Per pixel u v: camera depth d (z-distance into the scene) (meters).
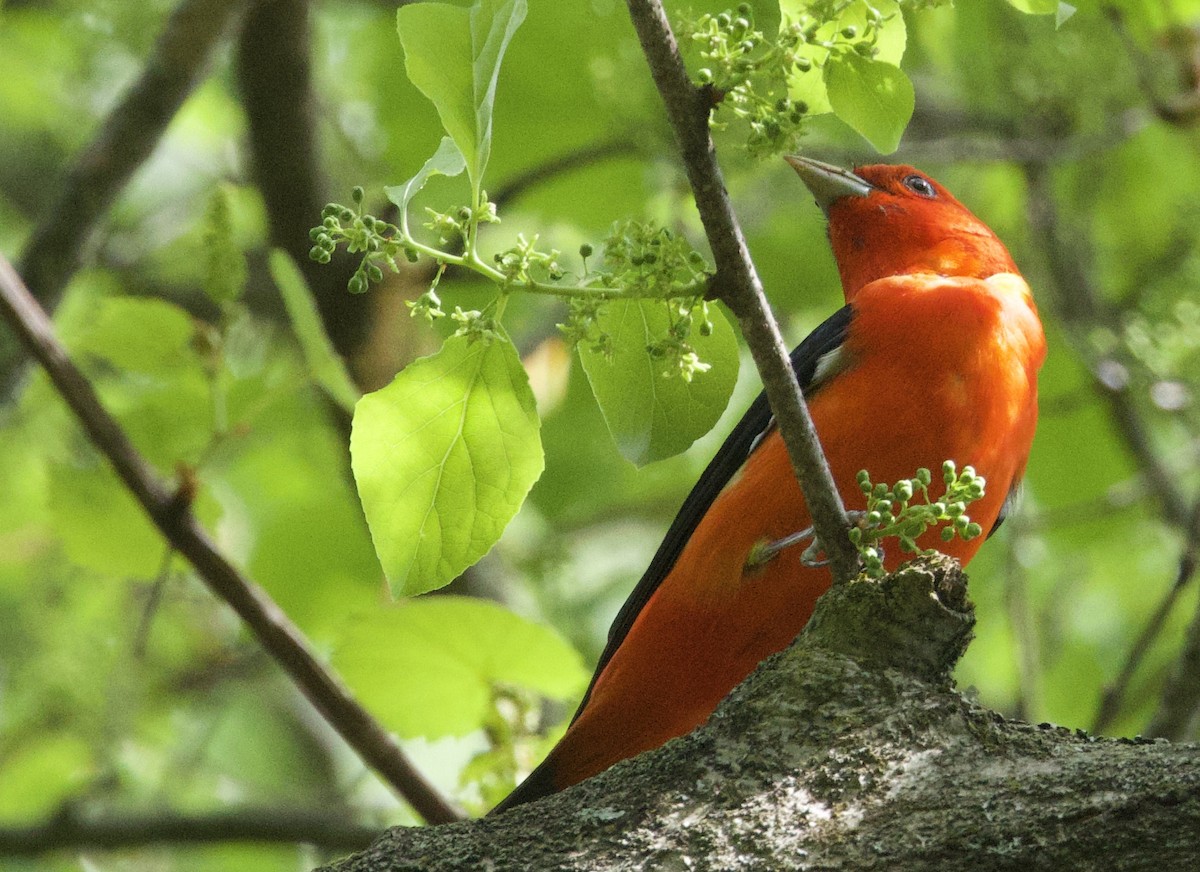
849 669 5.60
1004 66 13.66
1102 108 13.50
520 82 13.30
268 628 8.79
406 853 5.32
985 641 15.84
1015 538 12.72
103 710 13.99
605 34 13.04
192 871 15.54
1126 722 15.13
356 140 14.74
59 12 15.85
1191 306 13.12
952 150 14.12
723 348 6.31
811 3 5.84
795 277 15.29
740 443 8.86
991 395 8.10
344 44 16.14
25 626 14.08
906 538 5.82
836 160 13.88
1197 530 11.19
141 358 9.18
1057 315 14.26
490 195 12.77
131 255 15.96
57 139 17.12
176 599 14.95
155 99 11.84
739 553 7.89
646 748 8.48
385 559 5.89
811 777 5.36
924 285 8.45
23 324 8.48
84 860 14.52
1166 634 15.52
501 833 5.36
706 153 5.47
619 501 16.09
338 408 12.30
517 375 5.75
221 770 16.28
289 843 12.26
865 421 8.00
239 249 9.05
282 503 14.87
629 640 8.21
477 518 5.91
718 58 5.49
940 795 5.24
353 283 5.37
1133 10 13.07
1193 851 4.88
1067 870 4.96
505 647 9.07
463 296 13.69
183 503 8.72
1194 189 15.23
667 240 5.55
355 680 9.15
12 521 15.06
